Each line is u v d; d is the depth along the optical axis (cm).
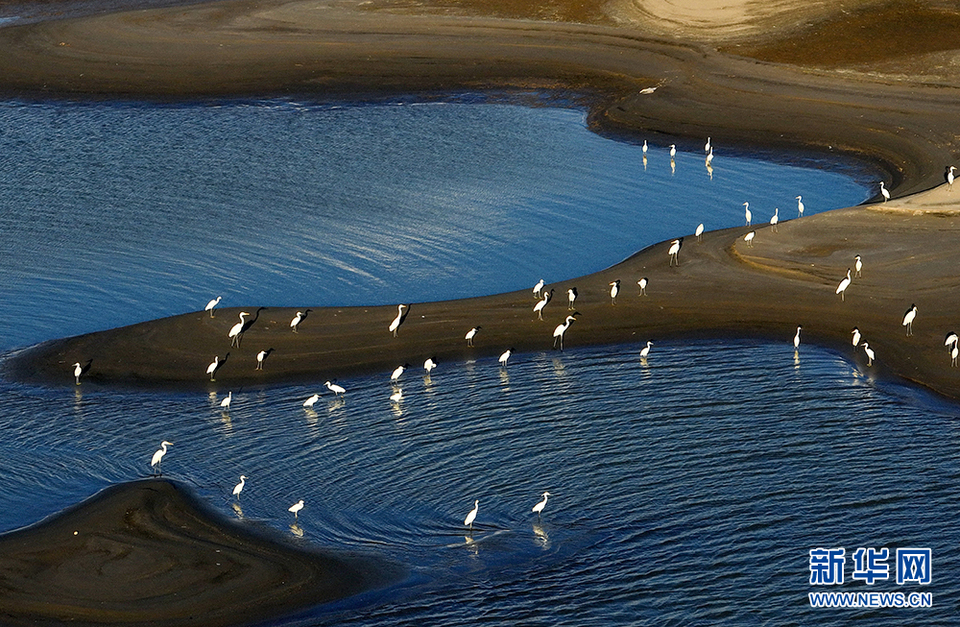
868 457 4234
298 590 3659
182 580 3716
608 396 4781
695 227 6494
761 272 5681
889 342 5016
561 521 3969
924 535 3794
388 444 4500
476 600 3591
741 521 3906
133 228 6719
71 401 4919
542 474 4241
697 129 8019
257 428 4666
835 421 4494
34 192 7319
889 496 4000
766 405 4638
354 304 5716
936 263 5541
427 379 4994
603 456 4331
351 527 3994
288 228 6644
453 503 4103
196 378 5066
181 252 6375
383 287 5878
